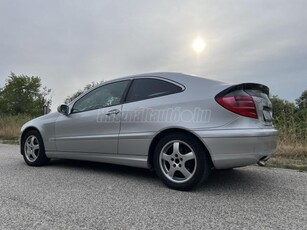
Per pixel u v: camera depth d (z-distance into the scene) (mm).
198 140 3766
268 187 4105
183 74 4215
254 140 3533
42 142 5512
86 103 5059
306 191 3928
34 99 44594
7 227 2725
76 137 5000
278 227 2752
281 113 7340
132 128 4305
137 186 4129
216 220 2914
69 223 2826
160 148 4051
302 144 6629
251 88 3928
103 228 2719
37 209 3193
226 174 4852
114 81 4820
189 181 3807
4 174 4906
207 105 3754
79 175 4809
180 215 3043
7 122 16031
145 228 2725
